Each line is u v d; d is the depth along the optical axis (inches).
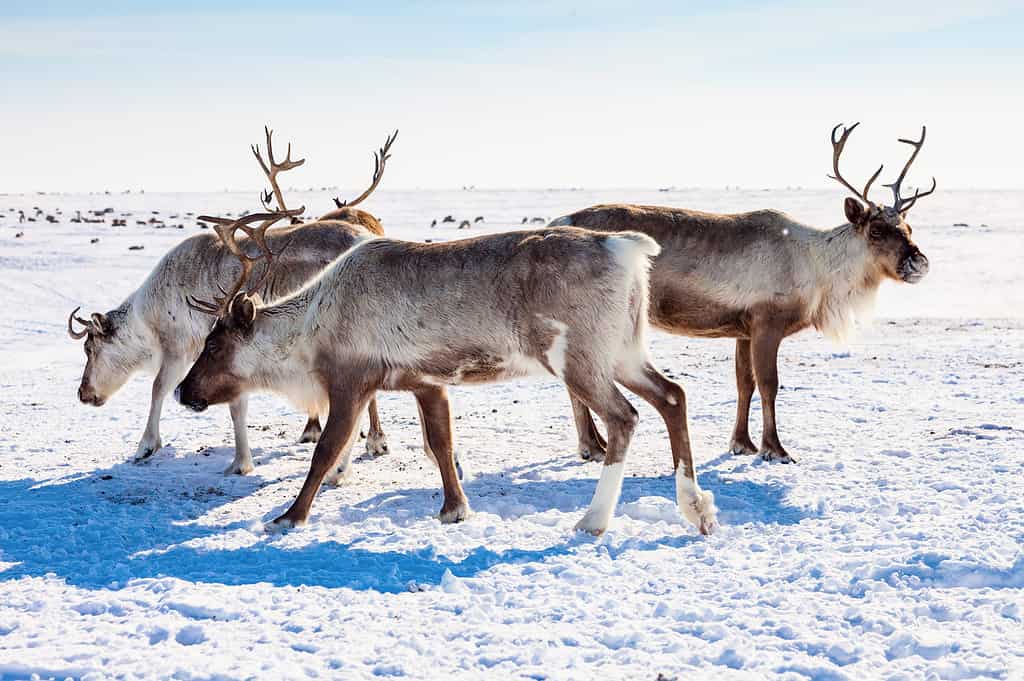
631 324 262.2
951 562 215.8
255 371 289.0
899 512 268.8
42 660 178.9
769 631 187.3
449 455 279.0
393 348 271.3
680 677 168.2
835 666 170.4
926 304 1025.5
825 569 217.9
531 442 393.1
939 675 167.3
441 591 214.2
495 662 176.6
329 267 288.2
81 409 498.0
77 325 895.7
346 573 227.1
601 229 355.3
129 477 340.2
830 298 364.8
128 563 239.9
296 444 394.6
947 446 346.6
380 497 306.0
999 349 650.8
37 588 219.3
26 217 2217.0
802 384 523.2
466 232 1957.4
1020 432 370.9
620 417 258.7
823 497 287.6
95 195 4217.5
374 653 180.5
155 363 382.3
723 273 351.9
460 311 263.6
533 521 274.1
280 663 175.8
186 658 178.7
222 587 216.8
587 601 205.9
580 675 169.9
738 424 364.5
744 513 275.3
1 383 602.2
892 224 360.2
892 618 190.9
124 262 1323.8
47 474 346.9
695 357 669.9
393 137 386.9
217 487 324.5
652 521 278.2
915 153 361.1
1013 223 2284.7
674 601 202.8
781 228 358.3
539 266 256.8
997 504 269.1
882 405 445.7
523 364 265.9
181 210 3014.3
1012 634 181.6
